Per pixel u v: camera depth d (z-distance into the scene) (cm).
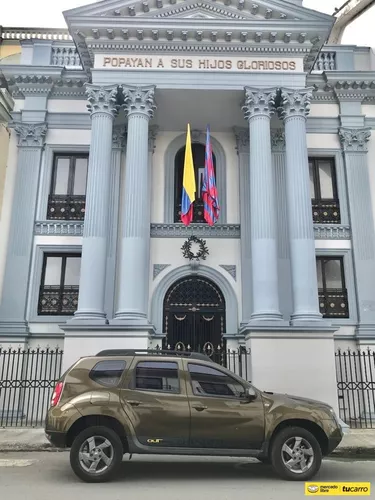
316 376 1230
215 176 1677
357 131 1661
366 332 1480
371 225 1588
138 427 693
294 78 1462
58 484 682
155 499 598
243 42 1454
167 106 1545
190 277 1582
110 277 1514
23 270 1507
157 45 1450
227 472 770
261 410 712
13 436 1112
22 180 1580
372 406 1412
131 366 729
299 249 1336
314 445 713
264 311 1283
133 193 1362
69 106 1661
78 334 1245
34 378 1395
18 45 2017
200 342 1525
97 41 1444
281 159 1638
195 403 705
